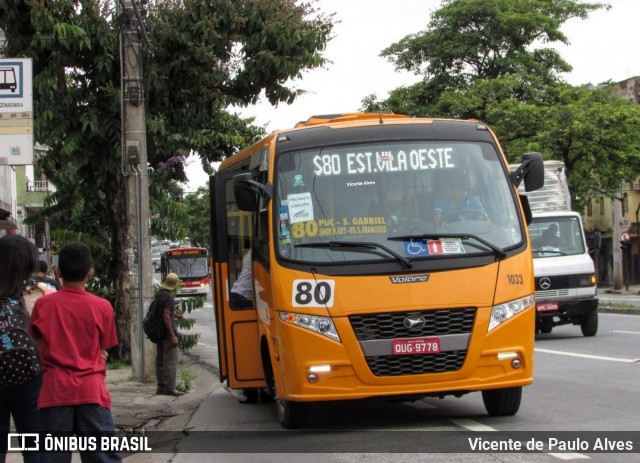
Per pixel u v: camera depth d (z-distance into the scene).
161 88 17.36
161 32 16.77
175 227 20.73
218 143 20.83
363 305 8.70
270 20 17.45
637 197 56.72
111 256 20.22
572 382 12.46
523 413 9.92
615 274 49.19
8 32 16.31
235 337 10.95
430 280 8.80
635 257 57.44
